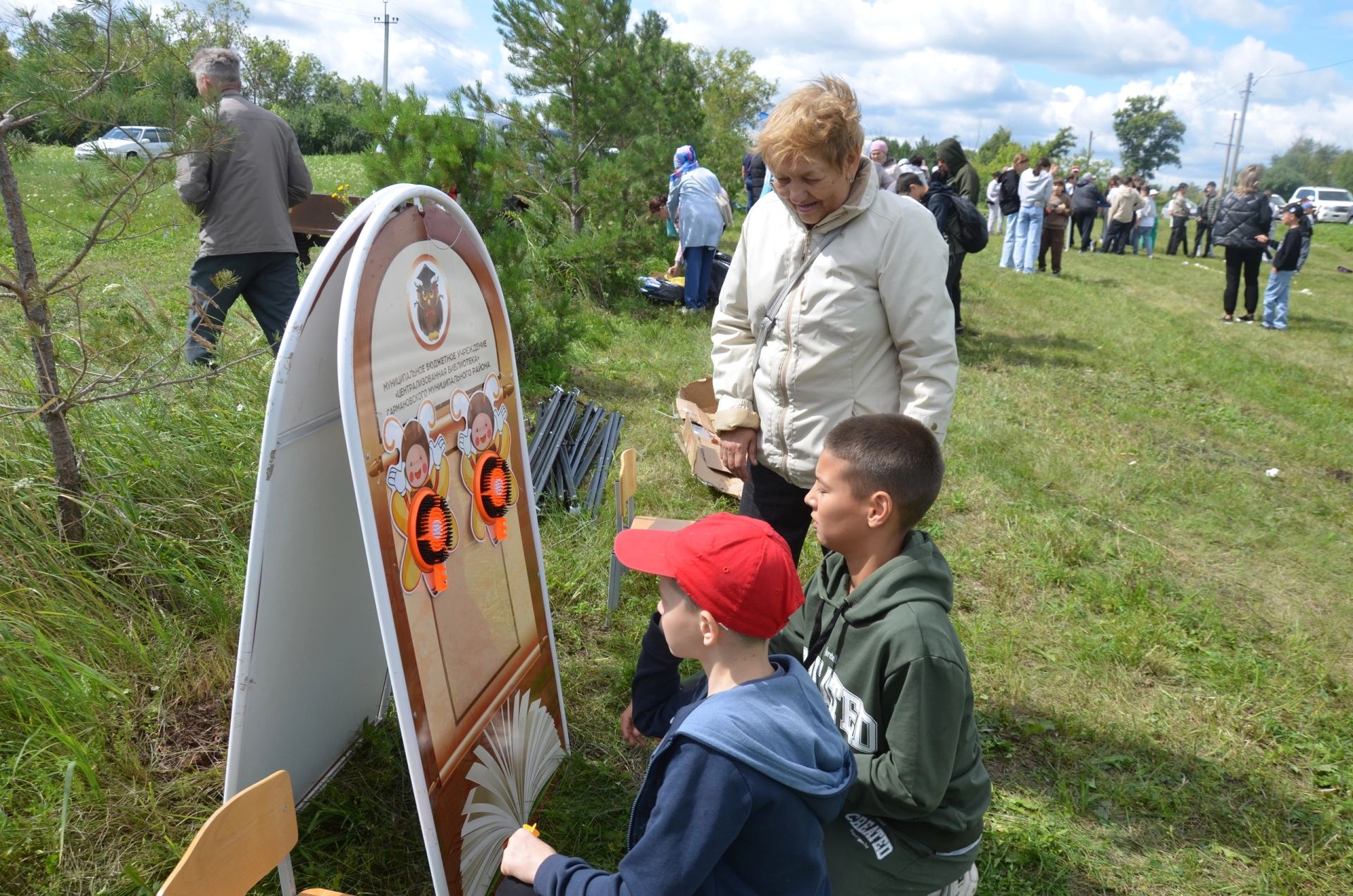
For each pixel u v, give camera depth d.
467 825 2.13
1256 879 2.75
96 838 2.31
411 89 5.72
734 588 1.54
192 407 3.96
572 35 9.09
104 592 2.99
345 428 1.74
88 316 3.61
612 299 9.05
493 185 5.75
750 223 2.74
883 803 1.88
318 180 17.91
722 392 2.87
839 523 1.97
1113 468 6.41
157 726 2.70
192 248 10.03
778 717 1.52
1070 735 3.38
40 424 3.53
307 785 2.44
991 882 2.65
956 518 5.29
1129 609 4.36
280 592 1.97
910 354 2.45
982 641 3.93
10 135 2.86
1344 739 3.49
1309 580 4.96
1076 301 13.24
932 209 8.75
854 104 2.31
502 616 2.36
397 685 1.85
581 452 4.98
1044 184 15.09
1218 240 12.86
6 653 2.62
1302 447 7.36
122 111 2.94
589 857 2.52
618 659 3.43
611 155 9.93
